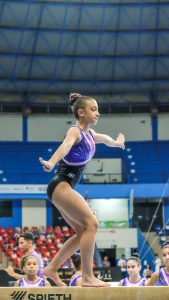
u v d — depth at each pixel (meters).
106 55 37.38
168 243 9.17
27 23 34.53
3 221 35.94
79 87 39.66
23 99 40.03
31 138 40.09
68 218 5.31
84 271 4.96
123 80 39.19
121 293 4.60
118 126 40.75
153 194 33.78
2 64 37.16
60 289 4.63
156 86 39.94
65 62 37.66
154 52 37.16
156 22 35.19
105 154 39.72
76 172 5.22
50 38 35.91
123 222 35.56
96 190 33.88
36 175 37.31
